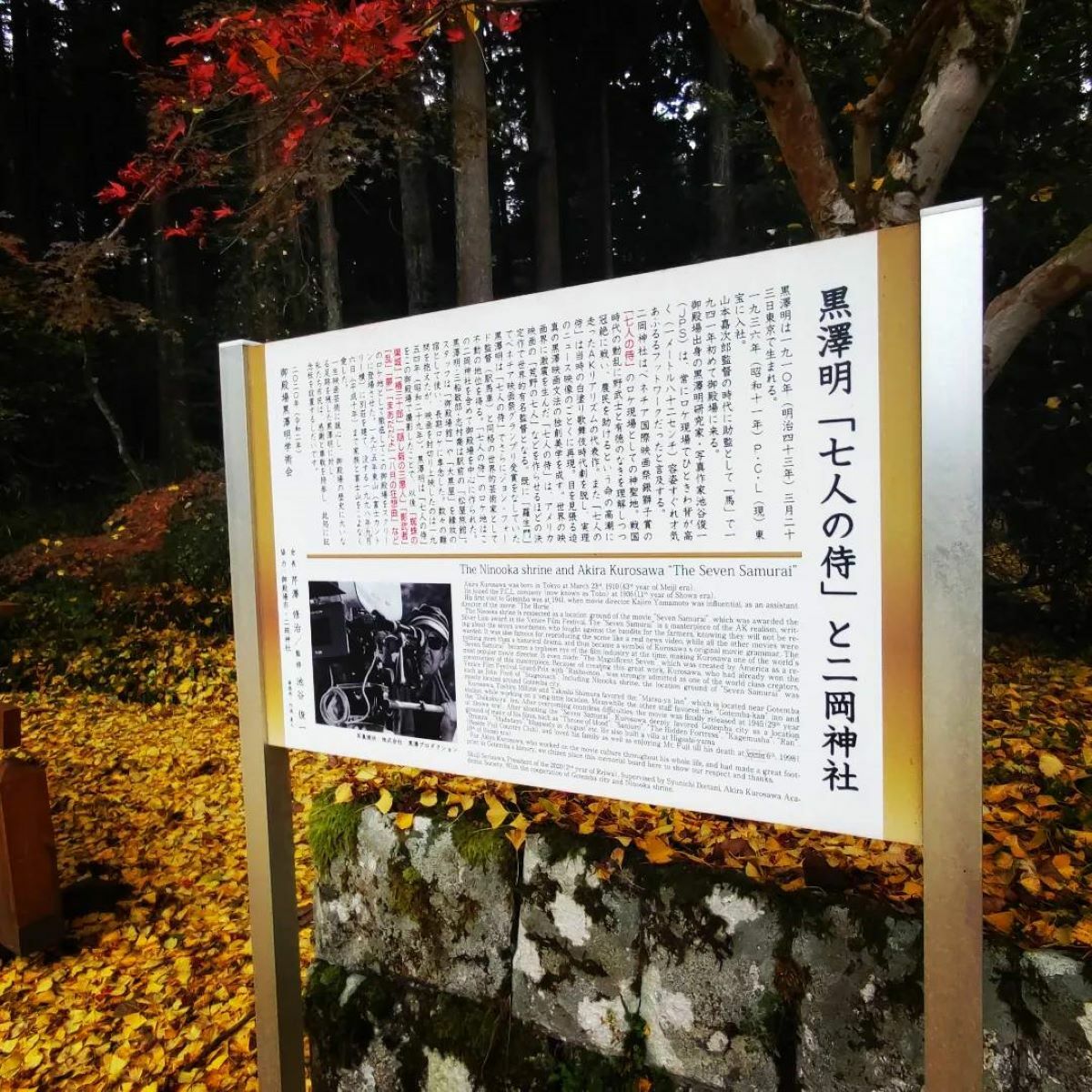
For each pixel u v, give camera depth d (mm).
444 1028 2066
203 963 3197
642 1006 1847
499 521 1678
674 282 1460
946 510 1231
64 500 10750
